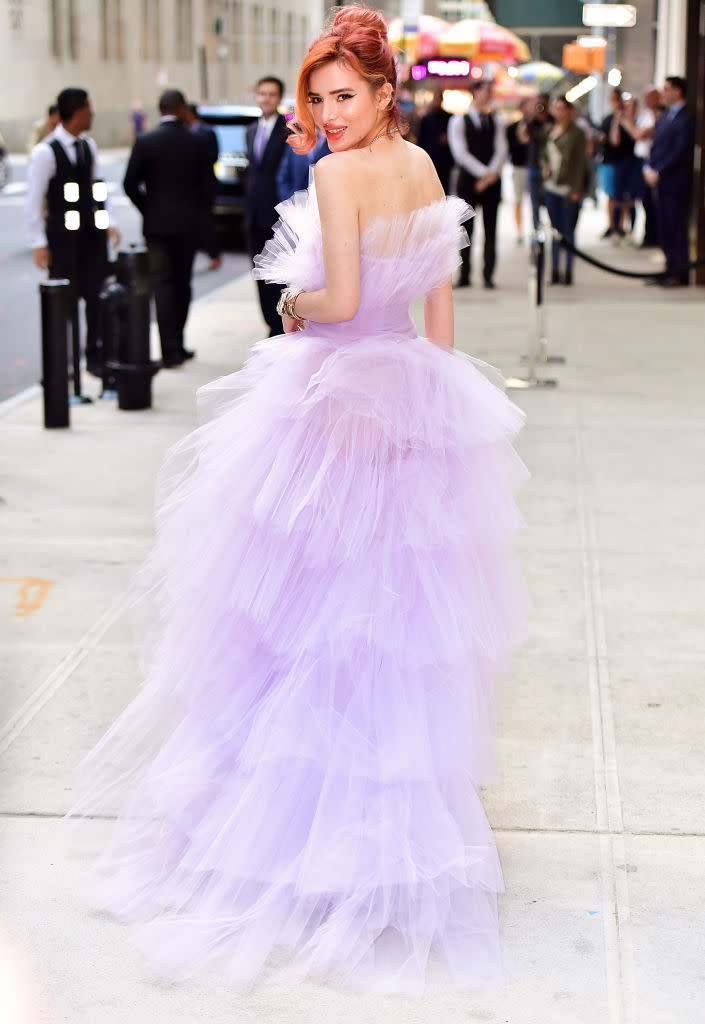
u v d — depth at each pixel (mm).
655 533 6441
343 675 3174
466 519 3291
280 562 3199
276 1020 2898
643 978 3055
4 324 13531
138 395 9086
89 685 4684
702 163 15578
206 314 13641
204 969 3070
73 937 3195
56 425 8547
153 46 58469
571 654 4992
